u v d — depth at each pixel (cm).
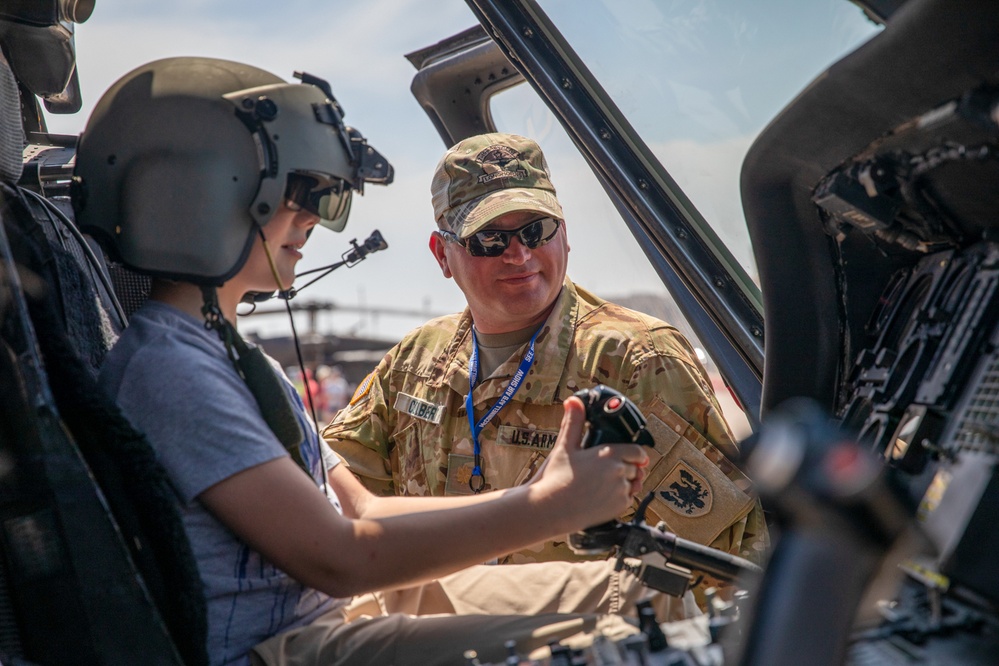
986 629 85
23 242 128
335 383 1160
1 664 103
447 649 123
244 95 131
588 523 121
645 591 136
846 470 66
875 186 124
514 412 221
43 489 105
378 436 241
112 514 111
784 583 68
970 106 102
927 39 100
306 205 135
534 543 122
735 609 104
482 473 223
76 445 106
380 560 121
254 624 128
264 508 119
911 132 115
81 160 133
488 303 221
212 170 127
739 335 211
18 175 141
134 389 123
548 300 222
